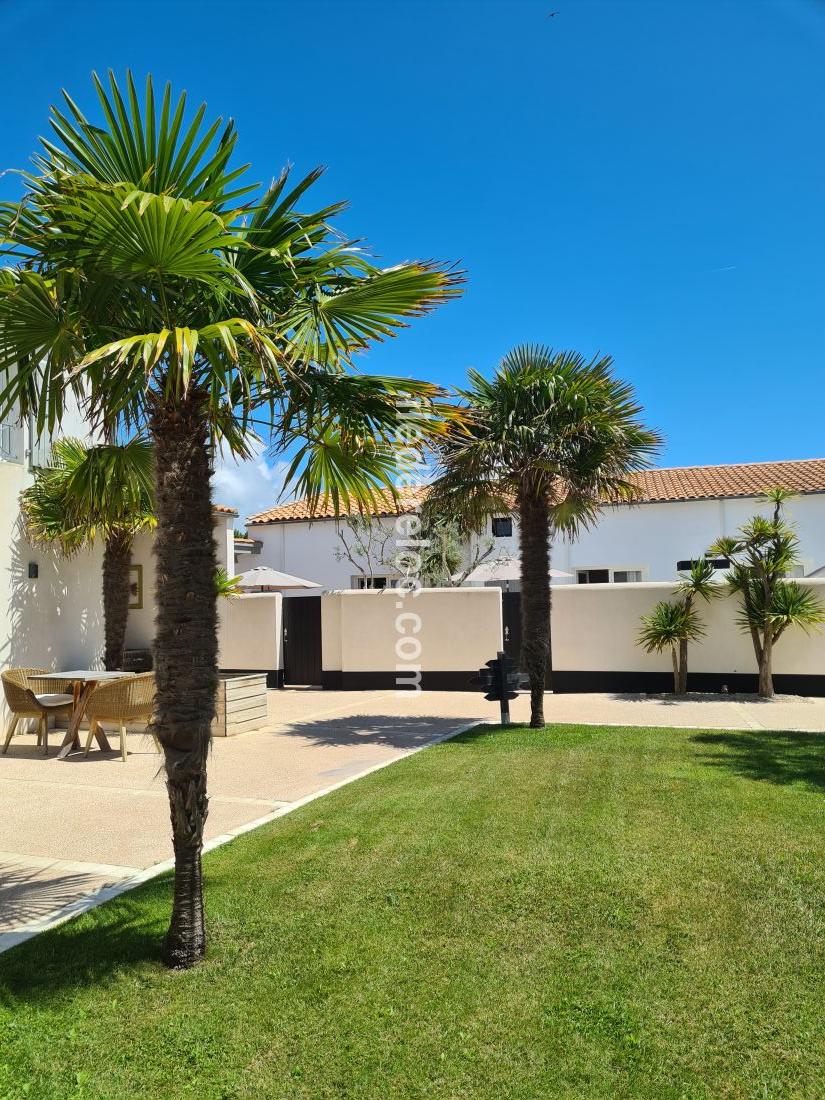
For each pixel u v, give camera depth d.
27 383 4.21
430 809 6.18
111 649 11.39
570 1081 2.89
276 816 6.38
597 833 5.42
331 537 24.16
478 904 4.36
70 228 3.56
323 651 16.33
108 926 4.32
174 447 3.91
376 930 4.12
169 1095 2.90
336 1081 2.94
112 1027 3.34
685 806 6.04
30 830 6.21
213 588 3.98
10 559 10.56
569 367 9.93
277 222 4.16
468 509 10.62
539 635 10.11
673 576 21.36
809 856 4.88
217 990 3.61
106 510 6.46
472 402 9.80
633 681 14.36
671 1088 2.83
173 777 3.87
